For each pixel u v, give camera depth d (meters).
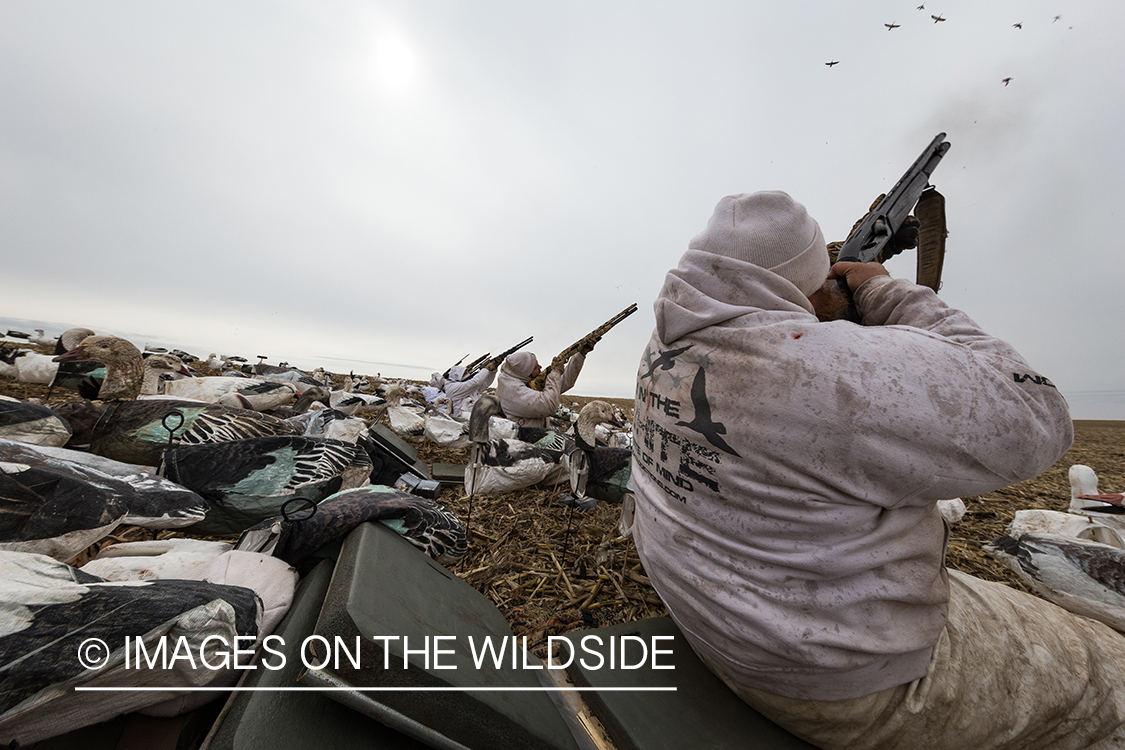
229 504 2.68
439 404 10.70
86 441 3.25
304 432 4.91
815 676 1.28
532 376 5.48
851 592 1.21
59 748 1.00
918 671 1.30
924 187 2.07
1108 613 2.28
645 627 2.10
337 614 1.19
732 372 1.28
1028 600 1.60
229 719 1.06
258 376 11.48
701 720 1.56
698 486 1.35
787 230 1.41
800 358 1.17
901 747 1.34
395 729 1.18
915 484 1.12
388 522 2.08
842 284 1.73
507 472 4.51
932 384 1.09
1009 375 1.16
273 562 1.70
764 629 1.25
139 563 1.56
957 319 1.32
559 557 3.29
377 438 4.66
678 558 1.44
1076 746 1.37
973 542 4.01
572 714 1.67
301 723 1.10
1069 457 10.96
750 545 1.27
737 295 1.40
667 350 1.53
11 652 0.87
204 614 1.19
